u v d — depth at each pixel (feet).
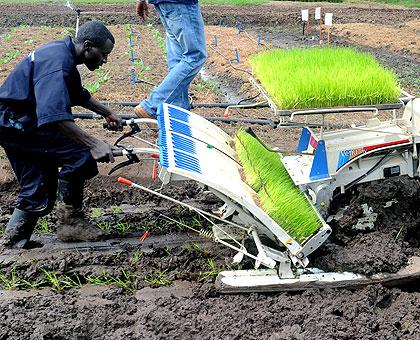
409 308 14.90
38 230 18.71
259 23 69.21
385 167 16.58
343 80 15.76
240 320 14.38
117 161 23.12
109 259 16.76
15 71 15.71
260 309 14.76
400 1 90.38
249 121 25.40
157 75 41.01
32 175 16.67
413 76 40.09
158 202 21.01
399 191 16.47
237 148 17.93
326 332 13.92
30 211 16.92
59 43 15.65
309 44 54.39
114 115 17.72
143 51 50.42
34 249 17.20
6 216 19.62
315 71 16.63
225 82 40.98
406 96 17.24
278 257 15.49
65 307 14.71
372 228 16.71
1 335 13.75
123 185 22.00
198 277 16.26
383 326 14.34
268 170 16.81
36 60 15.31
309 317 14.38
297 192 16.24
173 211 19.69
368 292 15.28
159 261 16.76
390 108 15.87
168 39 21.43
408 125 16.83
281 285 15.28
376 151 16.20
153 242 17.80
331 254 16.17
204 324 14.24
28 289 15.76
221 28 64.75
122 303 14.99
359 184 16.66
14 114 15.87
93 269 16.38
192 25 20.47
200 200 20.53
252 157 16.98
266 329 14.19
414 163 16.69
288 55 18.49
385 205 16.57
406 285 16.02
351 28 63.05
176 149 15.39
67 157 16.43
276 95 15.84
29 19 68.28
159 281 16.06
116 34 59.72
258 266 15.66
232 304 14.93
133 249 17.35
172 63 21.47
